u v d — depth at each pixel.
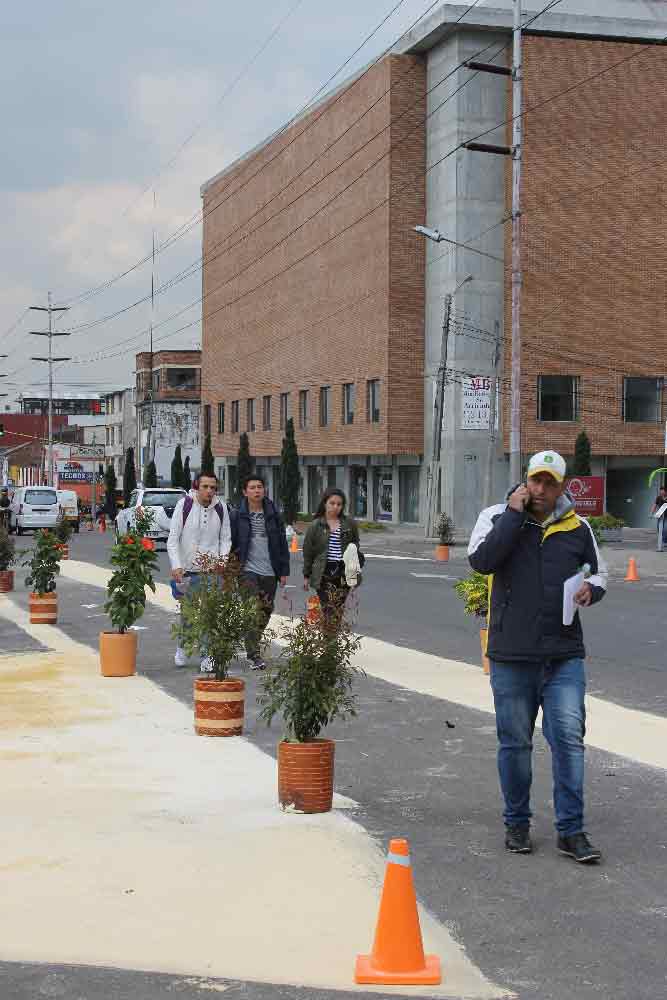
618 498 62.47
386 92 59.59
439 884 6.49
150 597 23.38
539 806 8.18
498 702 7.13
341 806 8.10
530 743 7.12
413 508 62.81
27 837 7.27
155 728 10.77
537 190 57.88
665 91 58.59
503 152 36.31
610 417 58.91
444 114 58.03
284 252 74.44
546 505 7.07
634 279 58.75
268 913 5.96
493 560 7.02
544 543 7.09
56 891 6.28
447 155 57.78
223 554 14.09
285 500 63.88
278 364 75.88
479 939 5.69
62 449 125.31
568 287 58.38
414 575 31.03
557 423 58.56
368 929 5.75
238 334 83.62
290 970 5.28
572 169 58.03
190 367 116.62
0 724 10.91
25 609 21.59
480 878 6.60
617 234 58.56
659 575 33.00
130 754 9.68
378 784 8.78
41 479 100.38
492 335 57.91
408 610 21.66
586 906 6.15
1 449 137.00
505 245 57.94
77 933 5.70
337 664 8.10
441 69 58.16
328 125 66.94
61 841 7.18
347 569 13.85
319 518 14.13
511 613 7.07
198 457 116.62
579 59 57.81
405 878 5.24
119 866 6.70
